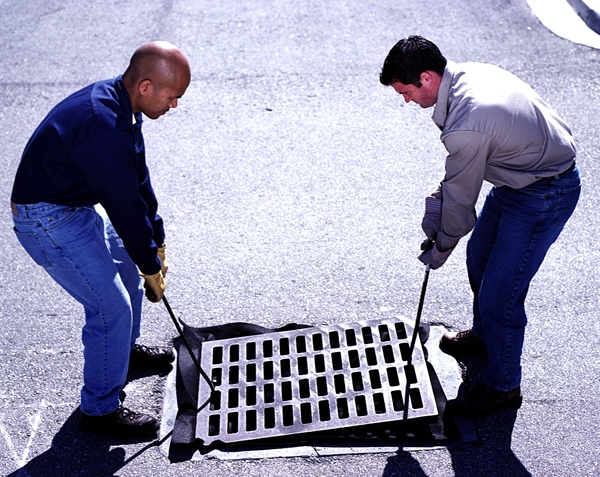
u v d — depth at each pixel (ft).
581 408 10.26
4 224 14.33
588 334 11.44
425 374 10.59
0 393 10.85
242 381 10.77
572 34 19.48
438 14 20.71
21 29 20.92
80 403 10.53
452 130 8.48
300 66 18.75
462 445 9.80
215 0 22.11
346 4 21.48
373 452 9.75
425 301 12.14
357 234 13.64
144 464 9.75
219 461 9.73
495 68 9.07
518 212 9.18
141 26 20.79
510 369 9.95
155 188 15.01
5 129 16.97
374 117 16.92
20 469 9.75
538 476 9.39
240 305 12.24
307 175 15.23
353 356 11.07
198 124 16.90
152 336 11.71
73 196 8.84
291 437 9.97
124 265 10.28
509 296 9.60
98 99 8.44
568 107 16.81
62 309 12.38
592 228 13.58
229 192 14.85
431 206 9.75
